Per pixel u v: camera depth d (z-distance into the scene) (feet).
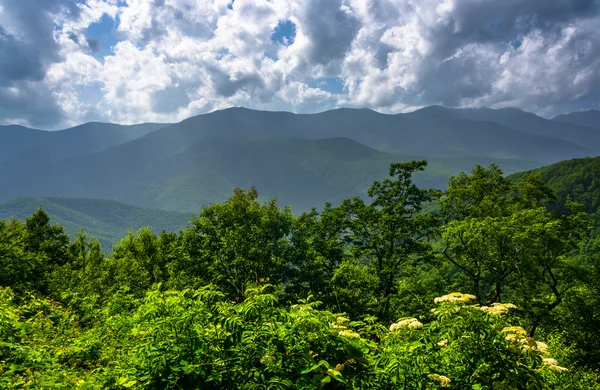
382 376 13.24
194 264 81.20
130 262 110.42
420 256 80.69
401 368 12.79
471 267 80.79
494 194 98.22
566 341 74.33
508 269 72.54
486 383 12.48
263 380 12.15
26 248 122.11
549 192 100.53
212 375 12.49
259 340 12.98
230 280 76.13
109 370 16.52
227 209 88.79
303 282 77.05
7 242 94.79
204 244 81.61
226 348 13.14
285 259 79.56
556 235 66.80
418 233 83.71
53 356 21.67
